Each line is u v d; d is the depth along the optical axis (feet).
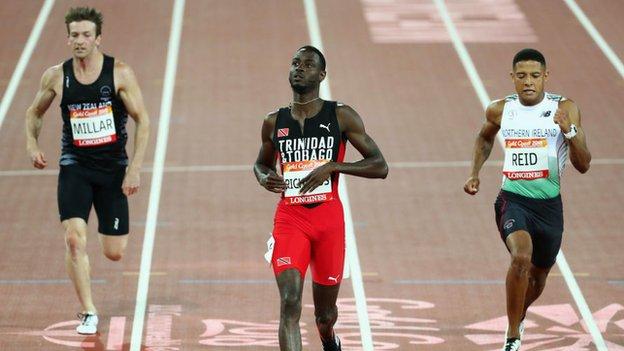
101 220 78.59
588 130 128.47
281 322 60.85
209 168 116.67
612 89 140.77
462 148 122.52
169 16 161.89
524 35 156.56
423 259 92.73
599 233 99.50
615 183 112.88
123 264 90.89
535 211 69.21
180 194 109.29
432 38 155.02
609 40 155.84
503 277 88.38
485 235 98.94
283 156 63.82
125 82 75.15
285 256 62.59
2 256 93.09
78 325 77.30
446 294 84.38
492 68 146.10
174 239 97.40
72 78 74.84
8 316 79.00
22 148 122.72
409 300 82.94
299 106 63.72
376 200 107.96
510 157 69.56
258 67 145.79
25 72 144.36
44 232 99.50
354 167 63.21
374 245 96.32
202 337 74.95
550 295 83.97
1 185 112.06
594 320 78.48
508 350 67.05
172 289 85.20
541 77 68.39
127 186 76.07
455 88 140.15
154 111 132.16
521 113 69.36
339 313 80.02
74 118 75.10
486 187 111.45
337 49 151.23
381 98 136.87
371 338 74.79
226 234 98.94
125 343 73.72
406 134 126.62
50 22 159.94
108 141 75.66
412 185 112.06
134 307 81.15
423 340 74.38
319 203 63.52
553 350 72.33
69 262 75.46
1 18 160.97
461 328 76.89
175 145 122.62
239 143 123.75
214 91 138.51
